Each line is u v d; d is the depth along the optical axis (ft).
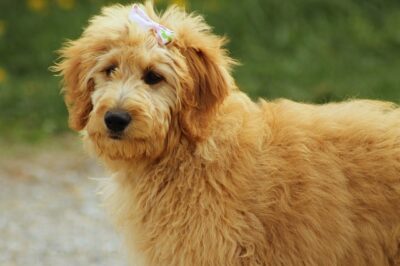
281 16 59.16
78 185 40.45
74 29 58.59
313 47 57.11
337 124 20.76
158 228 20.10
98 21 20.85
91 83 20.71
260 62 55.57
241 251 19.62
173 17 20.92
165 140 20.02
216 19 58.13
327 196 19.90
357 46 57.67
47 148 46.42
